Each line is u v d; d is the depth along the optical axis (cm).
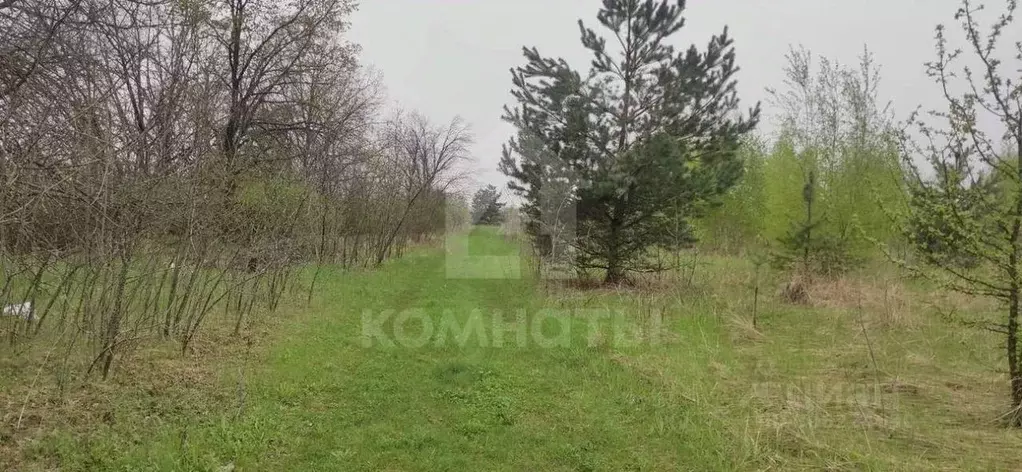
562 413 567
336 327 909
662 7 1268
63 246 585
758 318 1041
